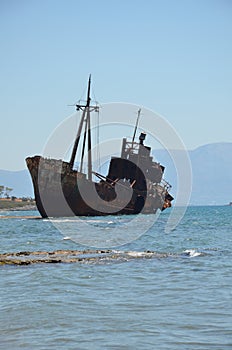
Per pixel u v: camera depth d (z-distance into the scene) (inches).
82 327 1905.8
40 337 1786.4
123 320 2001.7
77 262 3481.8
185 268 3309.5
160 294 2506.2
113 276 2999.5
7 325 1939.0
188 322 1964.8
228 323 1942.7
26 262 3425.2
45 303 2299.5
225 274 3088.1
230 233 6988.2
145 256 3804.1
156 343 1717.5
